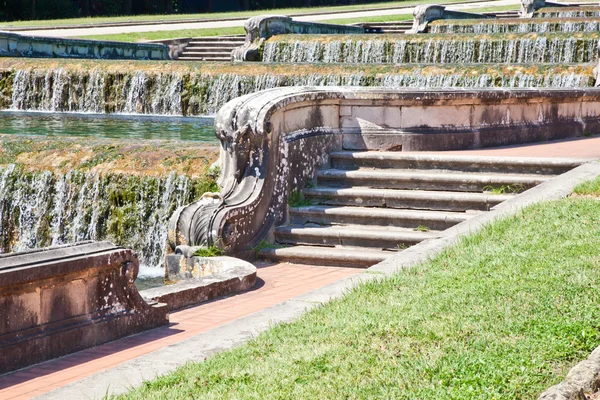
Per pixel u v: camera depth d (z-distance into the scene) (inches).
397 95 556.1
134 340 323.0
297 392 229.8
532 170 508.1
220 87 1002.1
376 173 523.8
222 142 495.5
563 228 372.8
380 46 1215.6
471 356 243.3
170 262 453.4
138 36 1537.9
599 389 224.2
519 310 277.6
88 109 1045.8
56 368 288.5
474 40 1163.9
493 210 430.0
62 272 297.6
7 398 258.8
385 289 323.3
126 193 534.6
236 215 464.8
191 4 2787.9
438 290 310.5
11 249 561.0
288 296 398.0
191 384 245.4
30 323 292.7
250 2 2773.1
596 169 484.1
